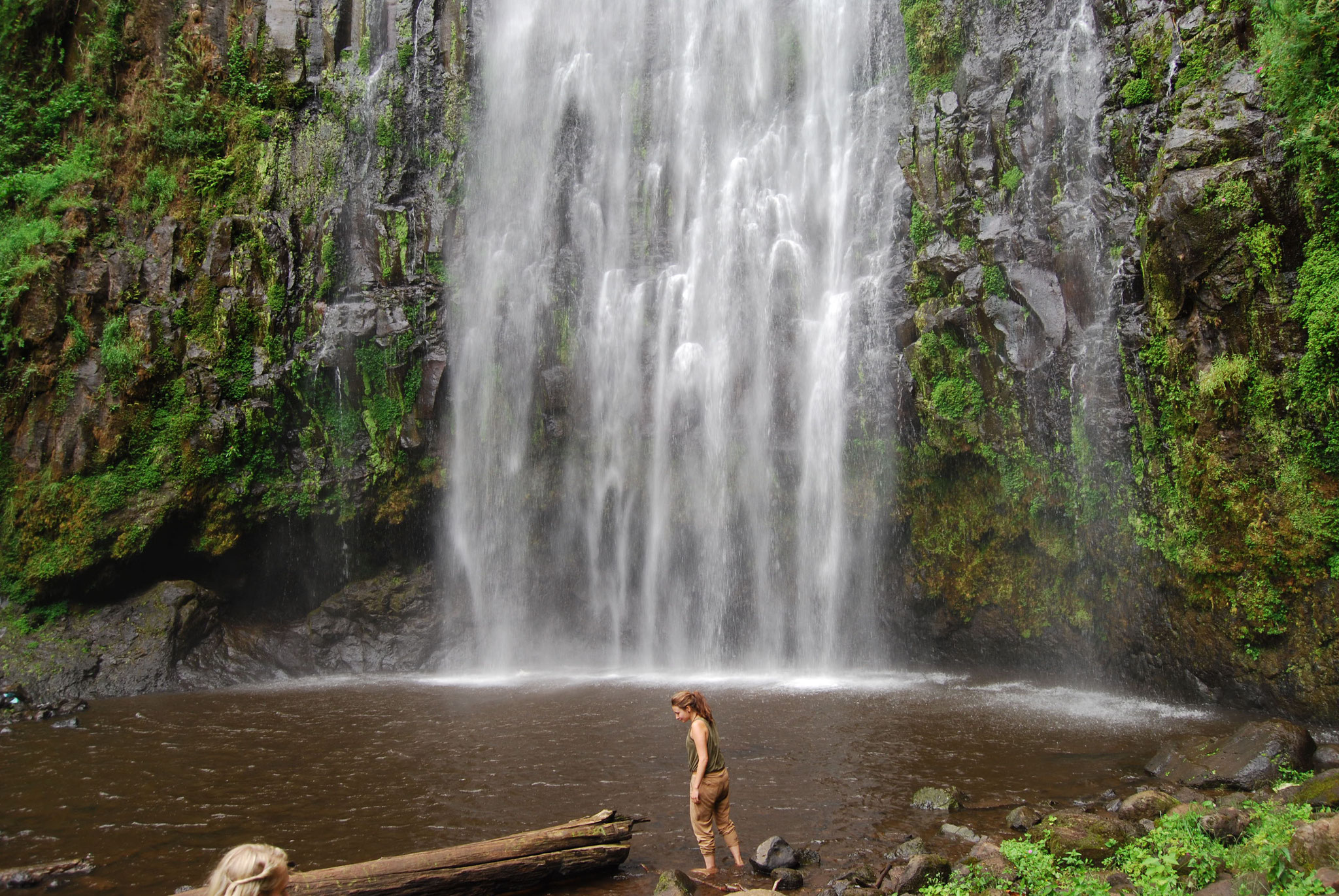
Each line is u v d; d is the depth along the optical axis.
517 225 21.73
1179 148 12.41
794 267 19.95
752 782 9.52
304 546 19.83
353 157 20.69
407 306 19.95
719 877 6.95
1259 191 11.32
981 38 17.48
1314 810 6.86
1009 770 9.76
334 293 19.84
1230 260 11.65
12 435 17.52
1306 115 10.96
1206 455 12.20
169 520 18.11
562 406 20.88
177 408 18.31
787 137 20.95
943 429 16.86
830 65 20.70
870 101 19.64
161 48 20.55
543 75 22.73
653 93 22.64
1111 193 14.53
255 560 19.50
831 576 18.73
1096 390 14.43
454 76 21.72
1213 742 9.27
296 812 8.83
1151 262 12.66
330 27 21.31
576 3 23.25
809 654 18.88
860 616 18.62
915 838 7.45
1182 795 8.32
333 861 7.44
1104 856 6.89
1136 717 12.45
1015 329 15.65
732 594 19.64
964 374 16.56
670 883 6.52
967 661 17.69
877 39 19.80
